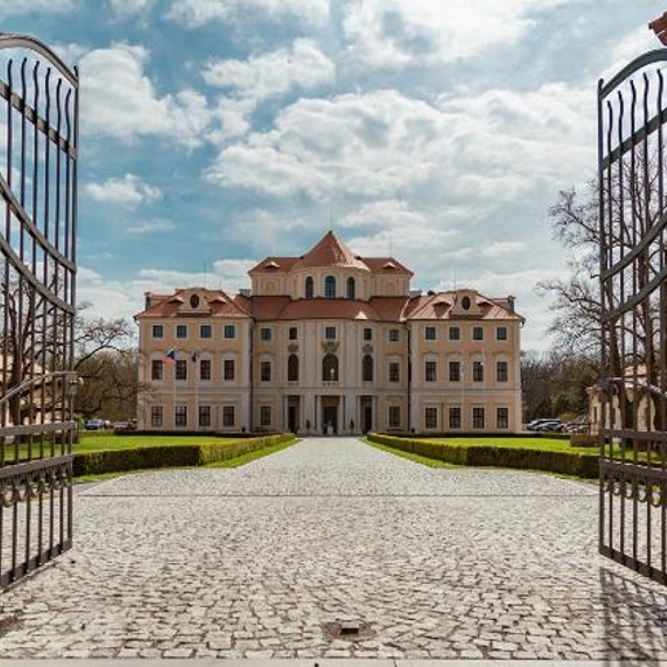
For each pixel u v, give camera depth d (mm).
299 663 5387
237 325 78750
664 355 7375
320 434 79438
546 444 45688
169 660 5461
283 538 11141
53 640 5965
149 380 77875
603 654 5625
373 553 9844
